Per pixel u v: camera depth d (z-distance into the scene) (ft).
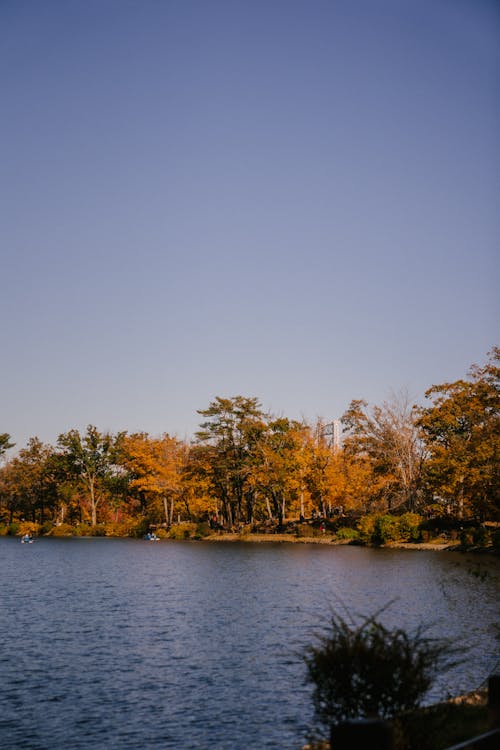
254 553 249.75
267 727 57.06
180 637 93.45
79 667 77.15
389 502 311.47
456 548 233.96
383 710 35.86
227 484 359.46
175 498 400.47
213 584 156.56
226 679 71.67
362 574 168.35
